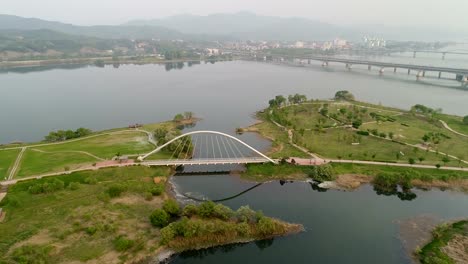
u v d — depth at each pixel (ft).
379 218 294.25
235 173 382.63
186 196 332.19
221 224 262.26
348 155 411.54
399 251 248.73
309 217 295.48
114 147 437.17
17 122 613.11
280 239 264.52
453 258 234.79
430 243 254.27
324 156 411.75
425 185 348.59
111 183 332.60
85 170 358.02
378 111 612.70
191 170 389.39
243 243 257.34
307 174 371.15
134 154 409.49
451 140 463.01
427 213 301.84
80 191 314.14
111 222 265.95
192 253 248.52
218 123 590.14
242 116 636.07
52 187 310.24
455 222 284.61
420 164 386.73
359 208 311.47
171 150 425.69
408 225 282.36
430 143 450.30
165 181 357.61
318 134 492.95
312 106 645.92
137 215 280.72
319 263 238.48
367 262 238.07
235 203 319.68
